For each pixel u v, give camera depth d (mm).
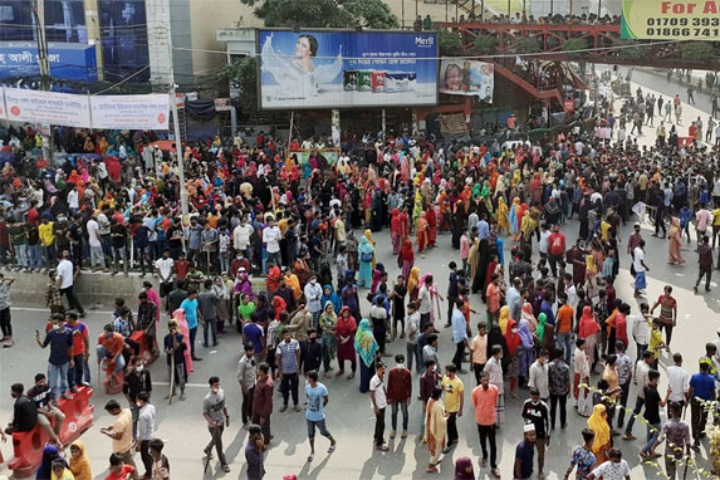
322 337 17094
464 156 32344
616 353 14766
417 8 44906
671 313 16891
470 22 40312
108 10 39438
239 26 41938
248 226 21516
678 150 36625
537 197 27609
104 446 14234
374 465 13430
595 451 11883
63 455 13234
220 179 28734
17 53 37531
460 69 38875
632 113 48938
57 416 13617
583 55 37312
